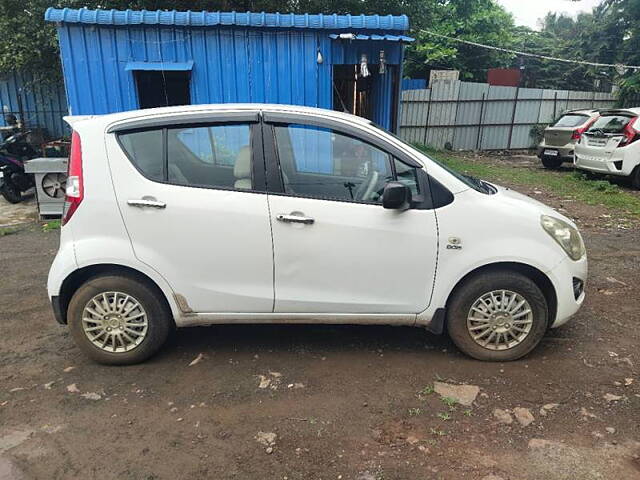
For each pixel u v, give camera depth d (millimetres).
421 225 3238
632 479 2393
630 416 2863
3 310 4387
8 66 12641
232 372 3361
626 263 5660
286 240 3234
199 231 3213
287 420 2850
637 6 20250
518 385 3182
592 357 3527
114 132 3244
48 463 2529
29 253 6059
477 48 23375
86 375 3342
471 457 2547
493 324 3385
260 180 3256
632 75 19047
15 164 8664
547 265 3305
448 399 3021
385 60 9039
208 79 8727
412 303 3363
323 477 2422
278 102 8945
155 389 3170
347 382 3227
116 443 2672
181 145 3271
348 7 14047
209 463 2521
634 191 10156
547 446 2621
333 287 3320
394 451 2594
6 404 3021
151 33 8453
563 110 18719
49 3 12000
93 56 8438
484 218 3264
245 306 3346
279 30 8625
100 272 3359
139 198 3193
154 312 3361
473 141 18156
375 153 3322
